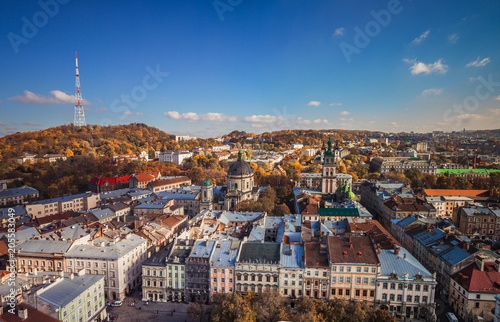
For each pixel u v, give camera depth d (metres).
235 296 102.56
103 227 162.25
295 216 188.75
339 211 190.25
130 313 119.38
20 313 86.12
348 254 118.38
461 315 111.44
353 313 94.88
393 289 112.31
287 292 119.06
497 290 106.62
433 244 141.00
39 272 113.31
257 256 124.12
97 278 112.56
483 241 167.00
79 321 100.44
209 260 123.25
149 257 140.00
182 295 127.75
